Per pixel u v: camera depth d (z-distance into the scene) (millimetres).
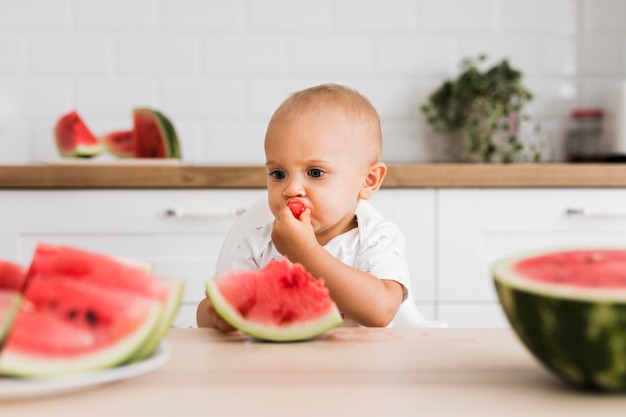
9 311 461
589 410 422
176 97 2326
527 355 556
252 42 2330
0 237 1804
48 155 2297
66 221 1812
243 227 1327
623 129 2188
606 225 1883
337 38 2346
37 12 2279
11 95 2281
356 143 1183
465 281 1852
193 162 2334
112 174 1799
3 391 419
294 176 1142
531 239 1871
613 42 2393
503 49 2377
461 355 556
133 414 406
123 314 489
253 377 484
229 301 646
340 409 414
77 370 456
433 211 1837
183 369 507
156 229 1823
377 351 571
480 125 2246
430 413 409
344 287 925
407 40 2357
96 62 2305
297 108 1159
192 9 2314
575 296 438
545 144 2387
